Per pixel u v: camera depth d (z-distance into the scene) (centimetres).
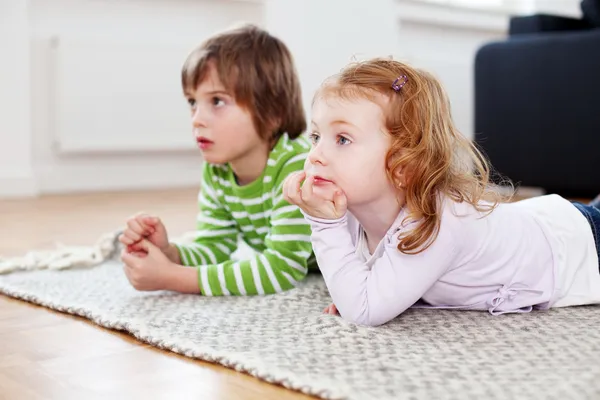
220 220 139
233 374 80
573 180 302
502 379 74
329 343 88
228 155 128
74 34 321
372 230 105
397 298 96
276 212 124
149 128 337
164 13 346
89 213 240
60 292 119
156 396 73
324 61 386
